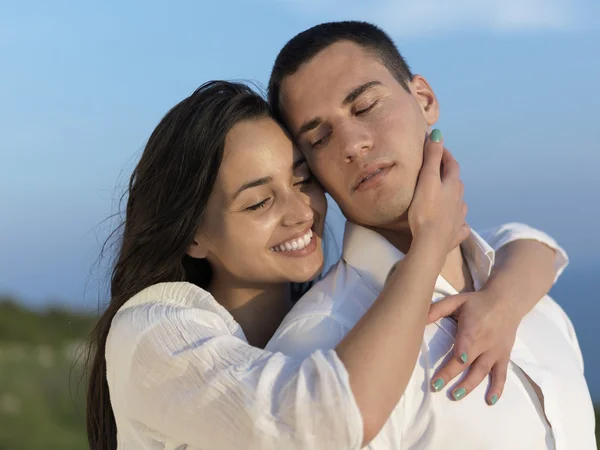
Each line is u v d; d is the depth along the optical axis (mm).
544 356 2762
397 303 2332
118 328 2709
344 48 2768
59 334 16234
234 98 2863
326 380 2205
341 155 2705
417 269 2408
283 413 2219
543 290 2912
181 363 2451
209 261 3119
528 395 2604
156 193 3000
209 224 2945
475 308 2609
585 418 2723
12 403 9594
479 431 2445
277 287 3123
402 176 2680
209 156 2838
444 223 2537
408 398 2445
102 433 3102
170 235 2975
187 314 2623
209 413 2338
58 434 9031
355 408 2168
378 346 2254
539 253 3098
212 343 2471
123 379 2604
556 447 2564
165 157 2971
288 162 2846
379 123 2695
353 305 2637
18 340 15734
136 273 3078
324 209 2971
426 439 2428
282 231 2865
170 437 2518
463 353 2471
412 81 3045
